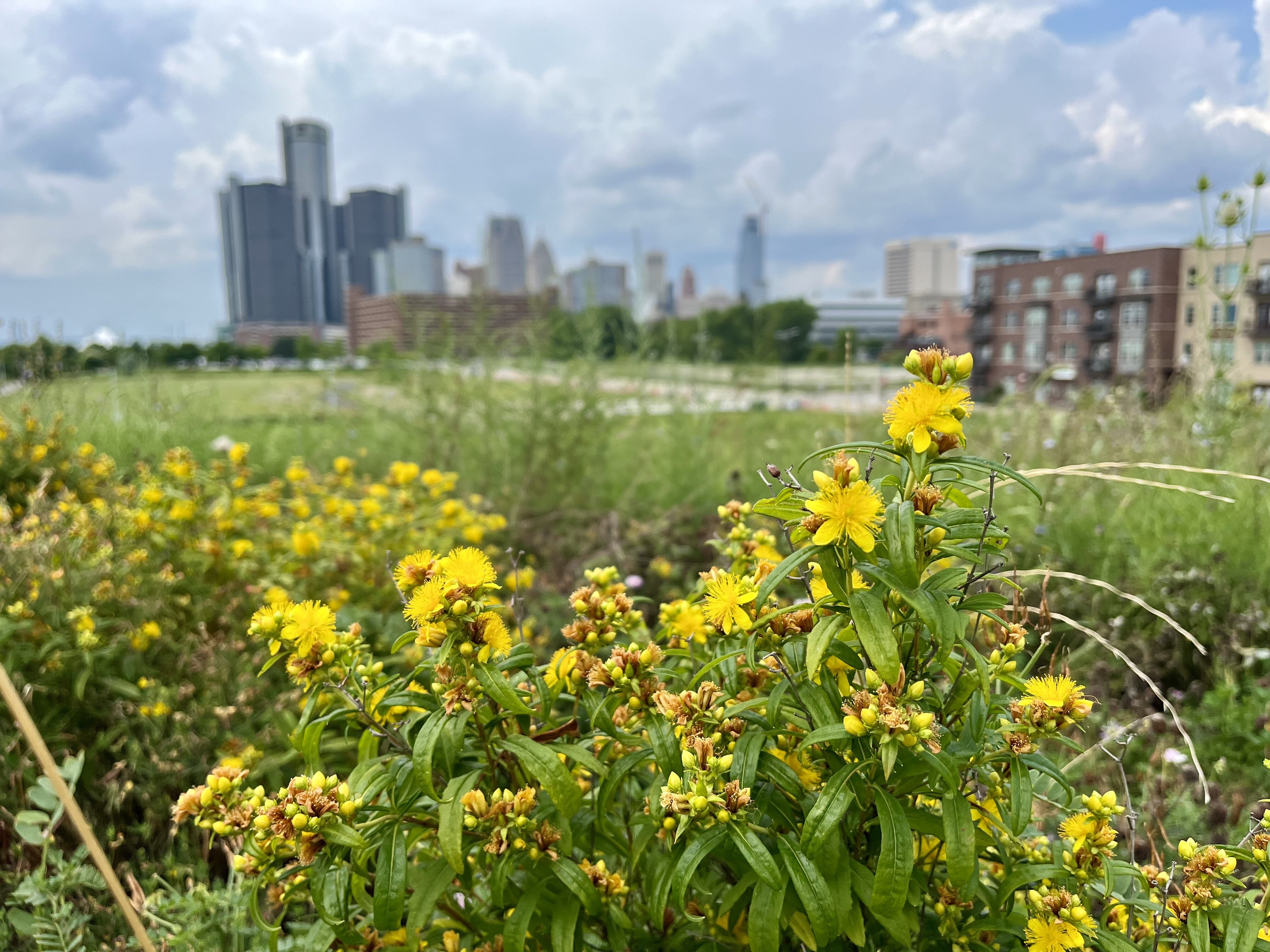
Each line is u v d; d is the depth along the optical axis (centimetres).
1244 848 123
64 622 256
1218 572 320
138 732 243
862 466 378
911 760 112
